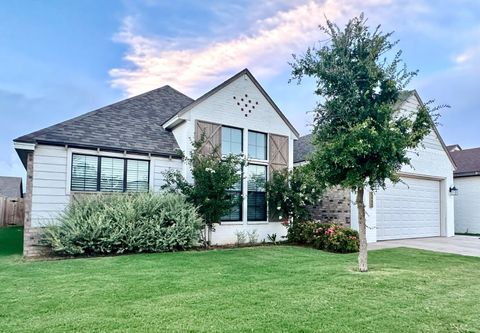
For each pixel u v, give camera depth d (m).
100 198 10.14
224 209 11.28
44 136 9.96
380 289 5.83
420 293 5.64
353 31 7.41
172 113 14.12
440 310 4.80
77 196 10.27
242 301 5.02
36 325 4.04
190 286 5.87
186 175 12.04
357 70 7.27
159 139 12.39
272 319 4.31
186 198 11.20
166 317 4.33
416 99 15.06
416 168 15.66
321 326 4.12
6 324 4.07
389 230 14.54
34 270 7.23
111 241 9.36
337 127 7.34
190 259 8.68
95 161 10.75
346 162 6.73
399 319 4.43
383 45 7.29
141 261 8.33
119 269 7.32
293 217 13.23
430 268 7.88
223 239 12.42
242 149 13.32
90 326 4.01
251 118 13.66
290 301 5.05
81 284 5.97
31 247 9.50
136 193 10.79
